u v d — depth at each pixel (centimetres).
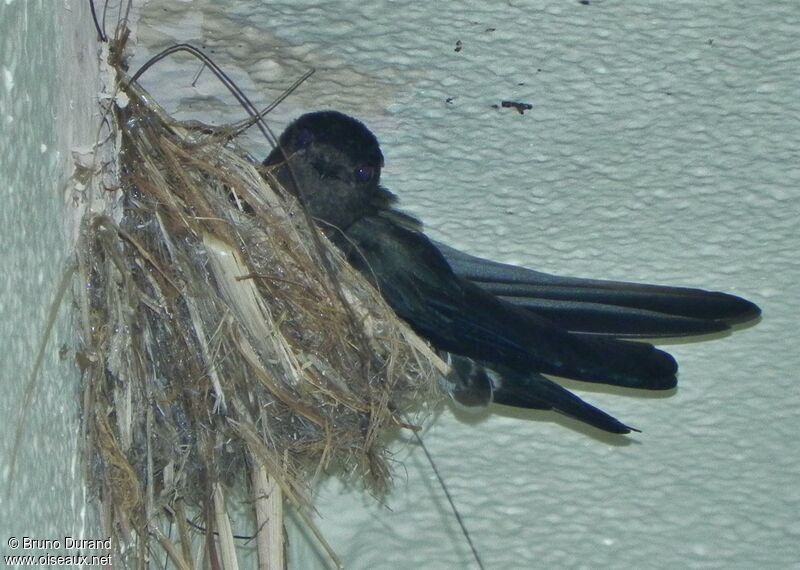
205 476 229
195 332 229
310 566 240
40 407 224
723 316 234
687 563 242
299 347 230
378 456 233
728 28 232
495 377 236
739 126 234
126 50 232
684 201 235
